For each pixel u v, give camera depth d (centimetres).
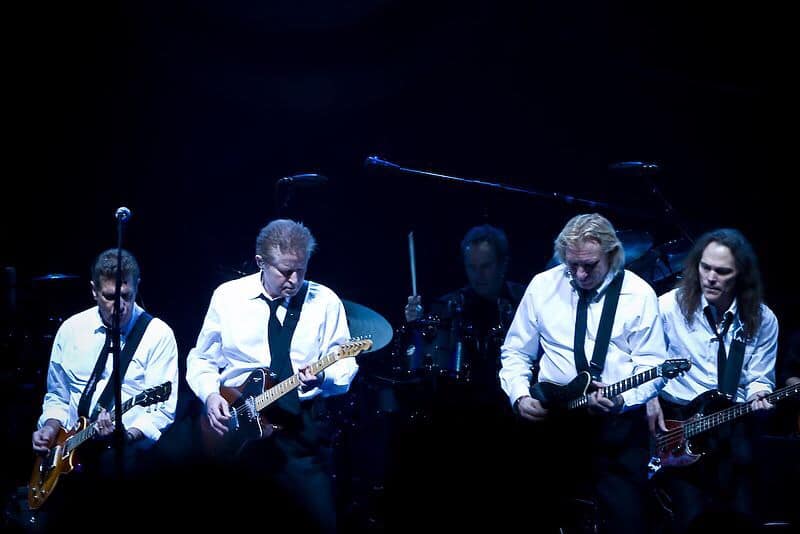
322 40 2142
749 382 1302
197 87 2145
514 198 2208
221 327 1282
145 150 2142
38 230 2097
